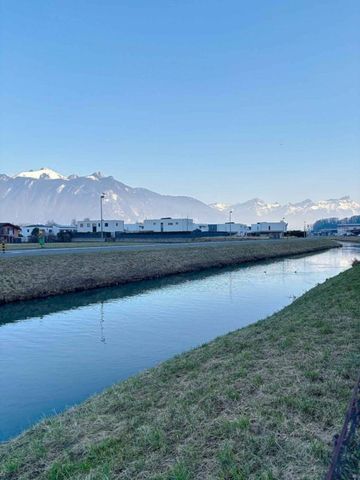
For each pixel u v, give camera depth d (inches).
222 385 349.1
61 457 271.4
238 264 2506.2
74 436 304.2
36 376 587.2
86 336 823.7
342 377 335.9
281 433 249.6
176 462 234.2
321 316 595.2
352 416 231.6
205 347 564.4
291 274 1948.8
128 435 283.9
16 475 263.6
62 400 497.0
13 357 682.8
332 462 190.9
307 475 203.3
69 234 4259.4
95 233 4471.0
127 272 1712.6
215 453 238.1
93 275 1551.4
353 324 515.5
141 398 369.7
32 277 1341.0
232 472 213.8
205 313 1055.6
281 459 221.6
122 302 1214.3
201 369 431.8
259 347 477.7
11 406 478.9
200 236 5378.9
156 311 1083.9
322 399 292.8
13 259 1429.6
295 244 3900.1
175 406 320.2
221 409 302.2
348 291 807.7
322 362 378.0
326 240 5329.7
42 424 359.9
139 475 228.4
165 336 818.8
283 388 322.0
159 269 1903.3
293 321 605.6
